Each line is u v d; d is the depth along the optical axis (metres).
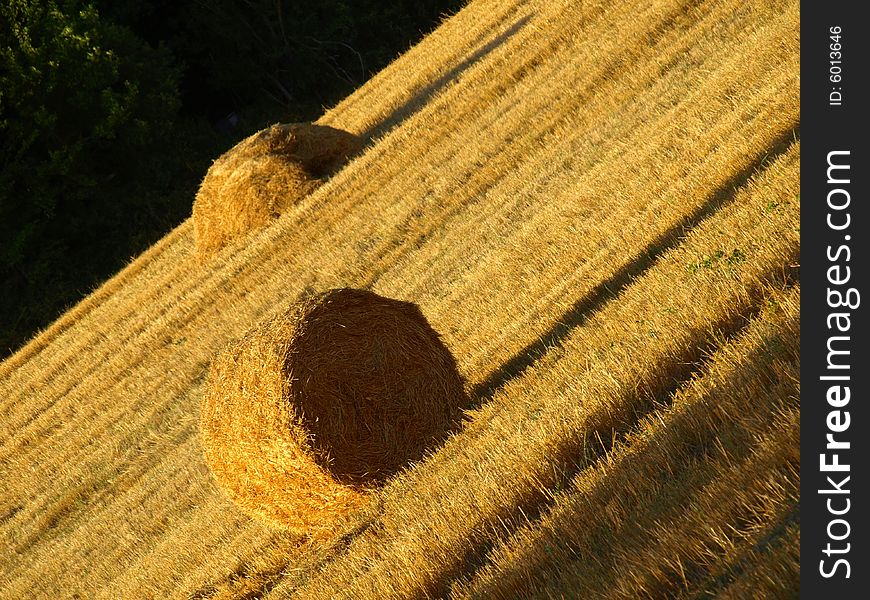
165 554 42.28
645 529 19.42
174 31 166.38
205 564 38.50
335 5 161.25
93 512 54.53
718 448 20.03
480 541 25.41
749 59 46.94
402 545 27.70
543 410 28.70
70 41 134.88
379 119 91.12
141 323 78.25
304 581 31.56
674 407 23.23
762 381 21.25
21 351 91.69
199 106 171.12
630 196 43.00
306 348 32.41
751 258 27.48
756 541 16.62
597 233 41.69
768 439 18.44
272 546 36.22
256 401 32.22
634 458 22.47
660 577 17.73
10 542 56.94
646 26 66.38
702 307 26.89
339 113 102.50
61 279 135.75
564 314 36.41
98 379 73.31
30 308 131.12
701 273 28.86
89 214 140.25
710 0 63.62
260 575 34.69
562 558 21.44
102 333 82.56
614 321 31.12
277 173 79.44
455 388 35.19
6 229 134.62
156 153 147.62
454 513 27.06
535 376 32.62
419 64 102.19
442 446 33.72
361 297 33.88
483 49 90.88
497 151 65.25
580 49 74.06
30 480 64.25
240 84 163.12
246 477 33.16
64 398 73.56
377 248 63.00
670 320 27.48
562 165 55.41
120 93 143.25
